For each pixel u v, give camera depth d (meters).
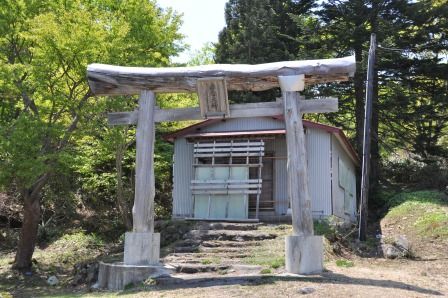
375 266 10.17
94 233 17.48
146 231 8.80
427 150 21.41
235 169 14.07
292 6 22.50
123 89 9.20
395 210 16.27
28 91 12.38
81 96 13.08
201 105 8.91
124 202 15.67
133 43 13.01
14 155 10.96
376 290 6.94
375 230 14.92
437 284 7.97
